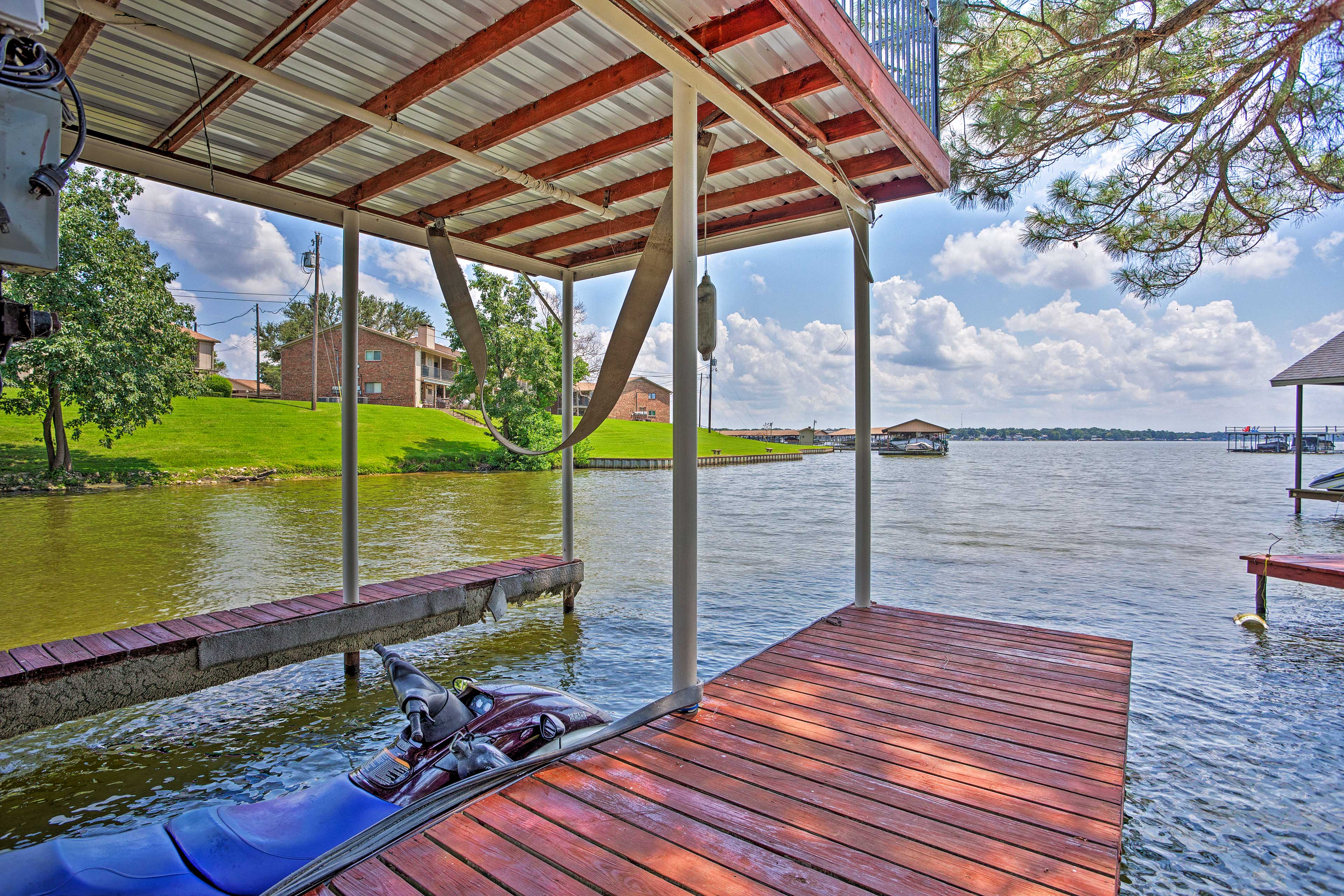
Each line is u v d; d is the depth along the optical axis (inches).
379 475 1175.6
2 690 147.9
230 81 146.9
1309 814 142.5
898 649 173.0
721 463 2006.6
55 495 810.8
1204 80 254.1
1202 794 150.0
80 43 129.8
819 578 379.6
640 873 80.7
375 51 142.0
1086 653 169.5
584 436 157.0
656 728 125.3
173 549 450.0
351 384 214.8
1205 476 1508.4
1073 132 273.6
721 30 127.0
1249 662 238.7
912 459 2696.9
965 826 91.6
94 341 861.8
